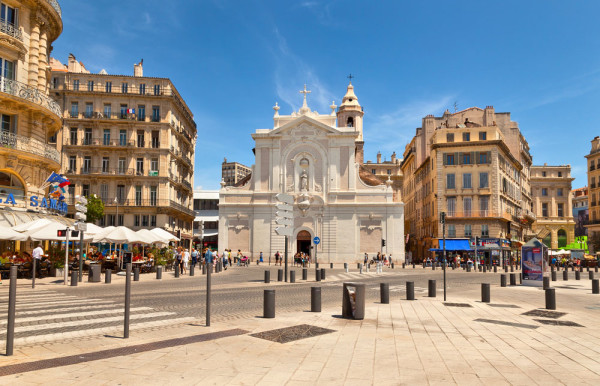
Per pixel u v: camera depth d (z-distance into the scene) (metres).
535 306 14.95
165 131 53.62
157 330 9.70
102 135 52.41
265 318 11.34
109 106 52.97
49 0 29.41
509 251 59.41
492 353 7.93
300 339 8.83
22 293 16.78
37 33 28.88
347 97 79.12
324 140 54.78
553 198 89.56
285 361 7.20
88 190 51.72
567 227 88.19
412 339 9.02
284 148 55.19
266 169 54.94
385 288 14.88
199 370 6.64
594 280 20.27
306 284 23.02
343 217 53.06
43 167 29.23
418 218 71.44
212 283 22.94
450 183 56.81
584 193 100.94
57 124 30.75
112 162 52.25
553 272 28.75
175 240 33.81
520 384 6.15
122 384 5.96
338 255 52.38
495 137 56.84
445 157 57.41
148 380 6.14
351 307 11.47
